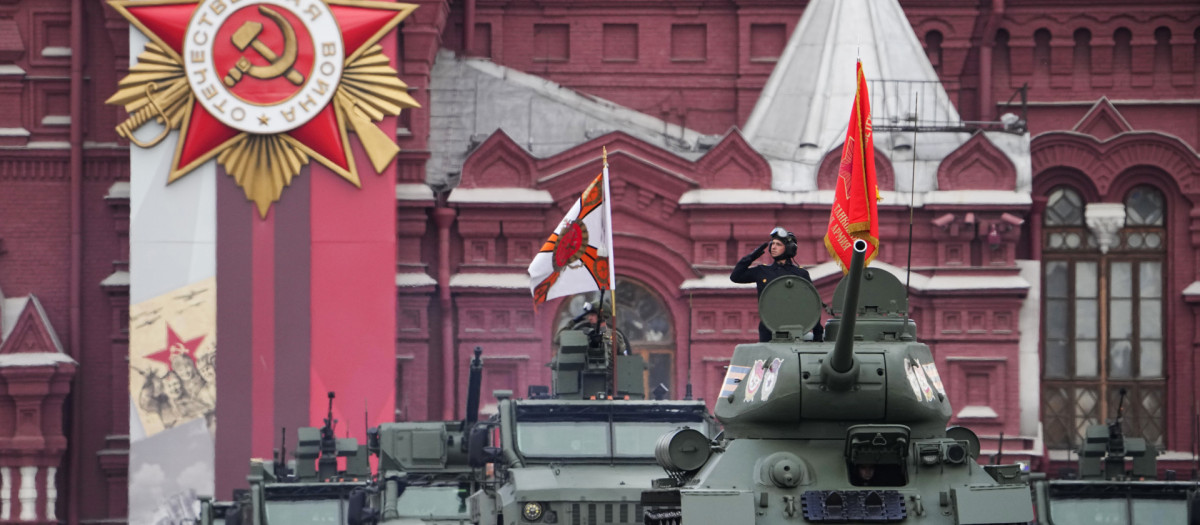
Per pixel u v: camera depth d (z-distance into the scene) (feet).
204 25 377.09
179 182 378.32
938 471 146.82
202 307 376.89
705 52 424.05
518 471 222.48
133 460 374.43
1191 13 414.00
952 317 390.21
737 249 396.16
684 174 396.98
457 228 397.80
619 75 422.82
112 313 403.13
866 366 150.20
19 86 403.75
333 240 379.76
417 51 396.16
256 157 378.53
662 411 236.63
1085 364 409.90
